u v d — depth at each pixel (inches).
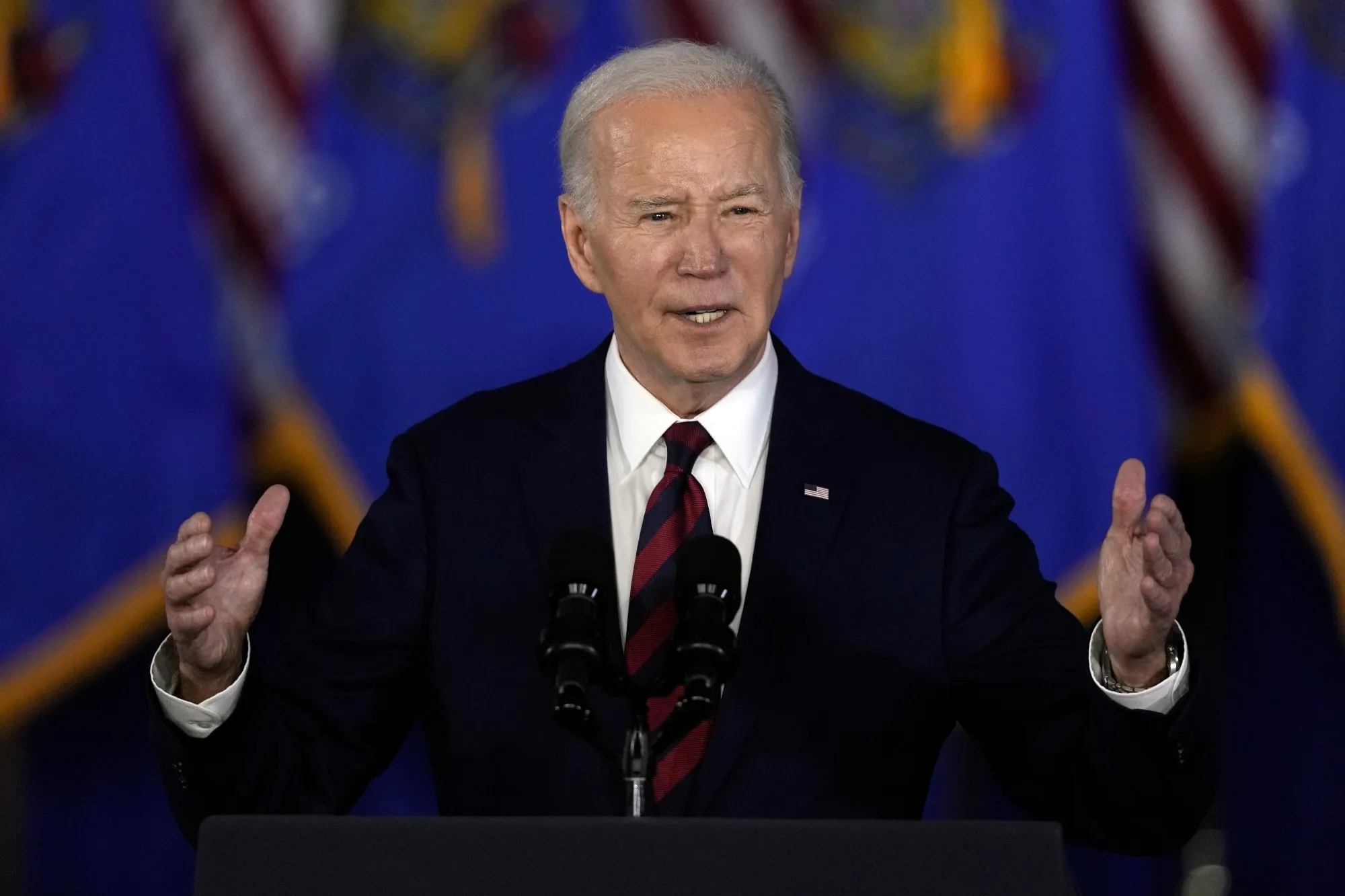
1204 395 505.0
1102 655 270.5
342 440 497.7
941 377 496.4
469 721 301.0
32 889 518.9
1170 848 287.1
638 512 318.0
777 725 293.0
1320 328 501.7
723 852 202.5
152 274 497.0
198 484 494.3
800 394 327.0
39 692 490.0
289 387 497.7
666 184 297.9
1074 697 292.0
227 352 498.0
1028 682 297.0
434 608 310.0
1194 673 267.0
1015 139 500.4
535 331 500.1
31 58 501.0
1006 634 303.9
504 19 508.1
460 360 499.8
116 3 502.3
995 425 494.9
